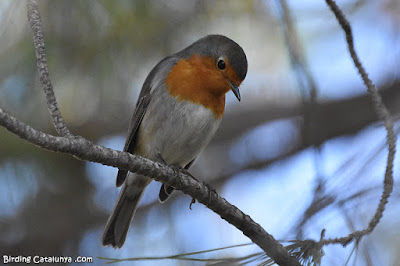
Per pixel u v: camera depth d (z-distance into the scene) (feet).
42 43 20.93
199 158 47.67
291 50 31.17
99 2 33.96
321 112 44.91
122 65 36.91
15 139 38.65
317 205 20.70
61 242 42.68
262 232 23.30
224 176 46.24
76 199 43.45
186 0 37.93
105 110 40.42
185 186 23.77
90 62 35.81
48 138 19.25
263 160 46.24
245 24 40.86
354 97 45.47
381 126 25.49
